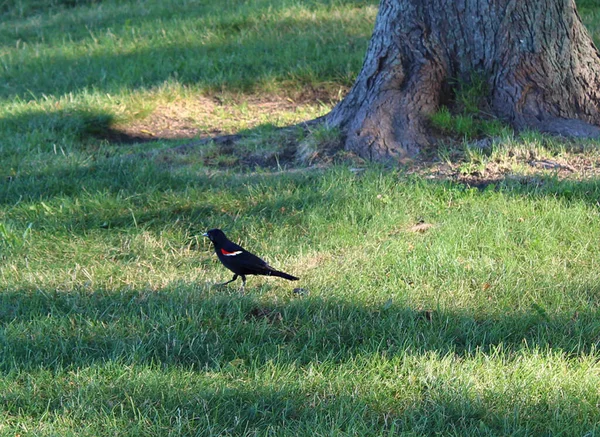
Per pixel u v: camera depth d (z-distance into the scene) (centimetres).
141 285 1024
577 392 747
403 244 1097
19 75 2239
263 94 2052
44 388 785
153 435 705
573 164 1334
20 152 1600
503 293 959
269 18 2484
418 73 1466
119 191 1347
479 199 1223
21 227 1227
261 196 1297
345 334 880
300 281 1012
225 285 1018
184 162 1511
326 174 1343
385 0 1496
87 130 1806
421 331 877
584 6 2388
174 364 820
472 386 756
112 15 2805
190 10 2728
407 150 1414
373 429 710
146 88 2048
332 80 2056
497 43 1449
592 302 927
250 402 748
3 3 3111
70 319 914
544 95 1444
